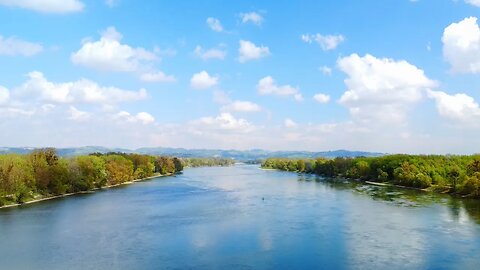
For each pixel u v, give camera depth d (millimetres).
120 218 97312
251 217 97125
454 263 59312
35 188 136875
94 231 82125
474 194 128875
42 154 148625
